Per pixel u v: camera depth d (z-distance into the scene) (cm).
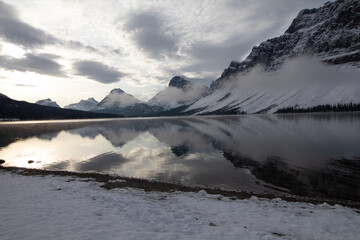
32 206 1658
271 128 9875
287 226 1491
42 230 1227
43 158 4856
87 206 1669
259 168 3572
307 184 2728
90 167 3988
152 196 2138
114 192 2228
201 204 1906
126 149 5947
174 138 8062
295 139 6356
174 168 3803
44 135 9838
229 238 1262
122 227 1309
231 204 1928
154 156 4934
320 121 12231
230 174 3306
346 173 3072
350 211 1795
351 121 11188
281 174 3184
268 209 1817
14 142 7594
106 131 11706
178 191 2366
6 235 1159
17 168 3609
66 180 2705
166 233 1269
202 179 3111
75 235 1167
